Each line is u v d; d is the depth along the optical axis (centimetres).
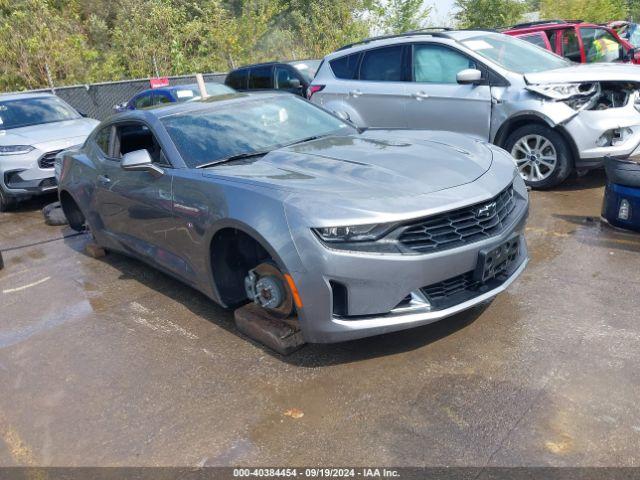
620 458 221
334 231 271
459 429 245
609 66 601
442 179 307
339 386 287
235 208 310
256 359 322
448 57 640
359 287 274
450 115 635
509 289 378
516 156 601
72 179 519
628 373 273
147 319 391
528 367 286
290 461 237
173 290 439
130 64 1953
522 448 230
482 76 608
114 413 285
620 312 332
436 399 268
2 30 1684
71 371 333
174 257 390
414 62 670
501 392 268
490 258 296
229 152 381
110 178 448
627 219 454
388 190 292
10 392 318
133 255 460
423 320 283
